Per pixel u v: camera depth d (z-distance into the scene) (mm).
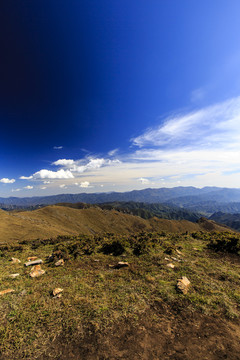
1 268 12039
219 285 9062
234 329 5934
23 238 47219
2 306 7285
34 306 7242
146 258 13109
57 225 98562
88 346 5219
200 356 4836
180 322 6238
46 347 5238
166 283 9148
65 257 13438
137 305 7211
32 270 11211
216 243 16312
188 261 12711
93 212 159375
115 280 9625
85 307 7062
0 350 5137
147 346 5184
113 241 16312
